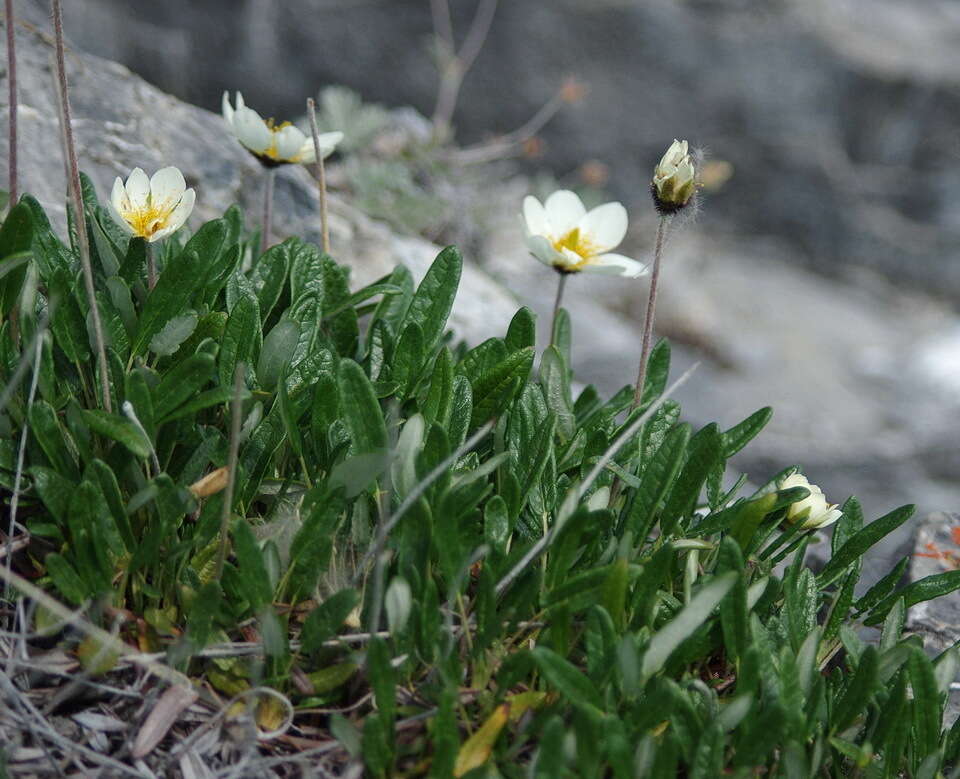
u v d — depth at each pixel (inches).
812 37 108.7
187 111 39.4
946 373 89.5
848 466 67.3
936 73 110.1
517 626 30.4
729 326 86.4
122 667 29.9
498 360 32.2
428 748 29.6
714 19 108.3
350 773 29.5
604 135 106.0
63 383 31.2
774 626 31.0
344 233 39.9
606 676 29.6
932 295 108.2
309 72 100.4
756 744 29.3
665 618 30.6
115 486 29.9
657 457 30.9
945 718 31.6
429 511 30.0
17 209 30.3
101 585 30.0
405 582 29.5
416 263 40.7
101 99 38.2
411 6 102.1
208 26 94.8
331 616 29.7
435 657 29.9
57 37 30.1
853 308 102.3
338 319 33.0
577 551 30.8
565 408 32.0
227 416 31.2
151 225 31.5
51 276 31.5
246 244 33.5
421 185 57.8
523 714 29.9
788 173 108.4
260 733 29.9
